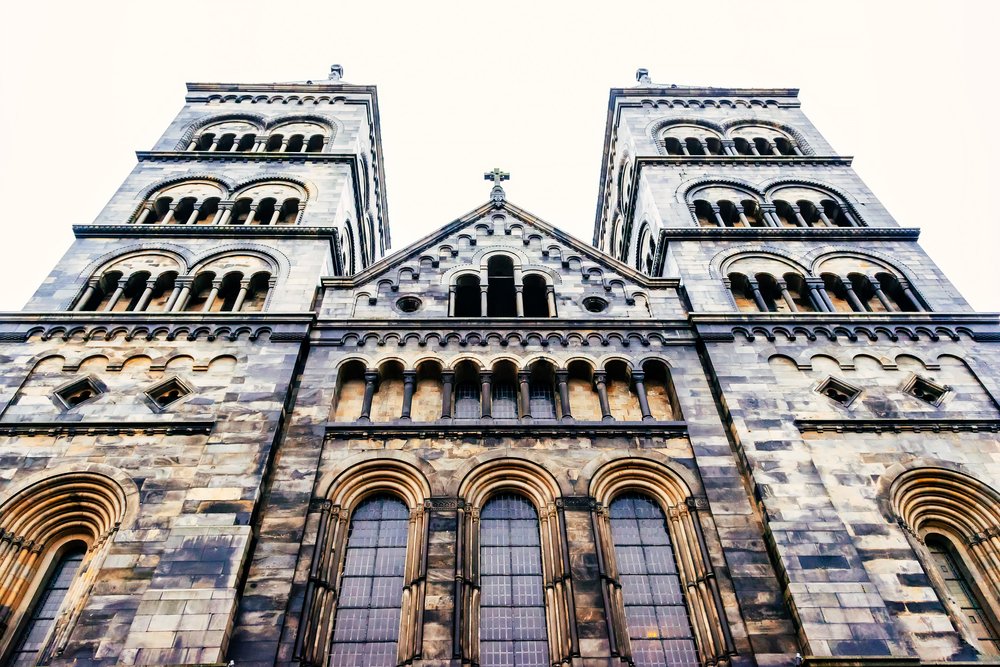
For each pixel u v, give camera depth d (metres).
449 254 30.11
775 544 18.27
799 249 30.56
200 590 16.80
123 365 23.50
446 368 23.98
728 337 24.92
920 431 21.88
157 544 18.09
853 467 20.69
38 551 19.14
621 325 25.59
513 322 25.59
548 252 30.34
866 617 16.80
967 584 19.39
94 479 19.91
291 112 41.34
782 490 19.58
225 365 23.53
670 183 35.66
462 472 20.50
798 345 24.94
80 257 28.97
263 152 36.69
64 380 22.86
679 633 17.91
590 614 17.62
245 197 33.53
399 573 18.97
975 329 25.75
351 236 37.59
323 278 27.91
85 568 18.64
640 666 17.23
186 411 21.78
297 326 24.94
